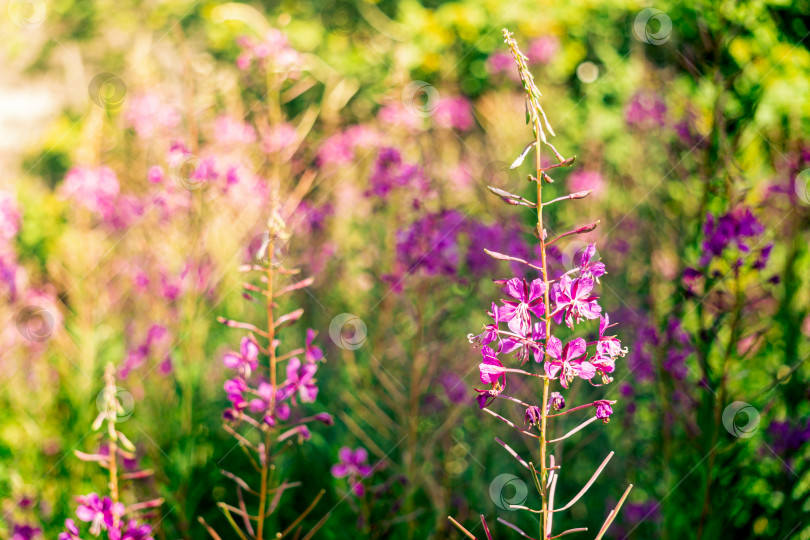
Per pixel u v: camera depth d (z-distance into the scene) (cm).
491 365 174
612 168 441
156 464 329
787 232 322
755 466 296
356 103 568
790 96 326
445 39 554
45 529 321
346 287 406
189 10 549
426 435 333
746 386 305
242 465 361
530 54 484
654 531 321
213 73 425
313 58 516
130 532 238
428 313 334
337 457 348
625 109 402
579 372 173
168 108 388
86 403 357
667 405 298
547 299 172
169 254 364
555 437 307
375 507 315
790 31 340
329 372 395
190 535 321
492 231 336
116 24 585
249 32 523
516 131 418
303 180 382
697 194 304
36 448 357
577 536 323
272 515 329
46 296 398
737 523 294
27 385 396
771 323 297
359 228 418
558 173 420
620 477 340
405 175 331
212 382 388
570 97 525
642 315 342
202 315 359
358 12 598
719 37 307
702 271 274
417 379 311
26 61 611
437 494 307
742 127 295
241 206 367
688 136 315
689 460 296
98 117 416
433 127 430
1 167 577
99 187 389
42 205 511
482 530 315
